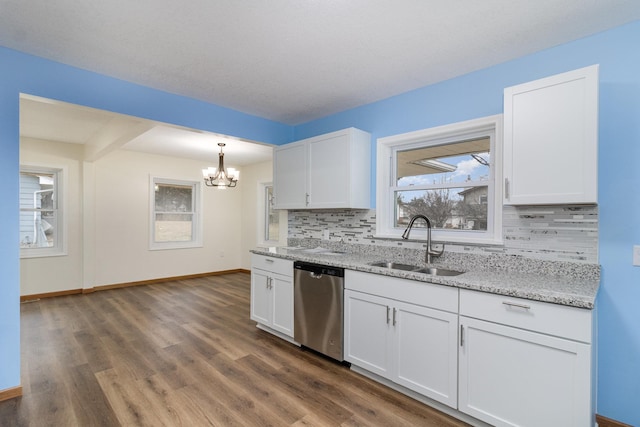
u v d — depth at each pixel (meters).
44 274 4.73
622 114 1.88
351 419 1.95
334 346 2.62
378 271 2.30
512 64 2.33
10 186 2.17
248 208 6.82
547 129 1.85
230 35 2.04
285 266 3.10
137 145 4.96
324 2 1.71
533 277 2.04
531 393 1.63
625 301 1.85
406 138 2.91
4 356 2.14
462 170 2.67
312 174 3.37
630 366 1.83
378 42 2.11
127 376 2.45
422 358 2.06
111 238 5.32
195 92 2.98
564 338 1.54
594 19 1.84
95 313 4.00
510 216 2.28
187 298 4.75
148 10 1.78
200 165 6.35
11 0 1.70
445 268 2.54
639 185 1.82
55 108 3.32
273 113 3.58
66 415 1.98
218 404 2.10
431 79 2.66
